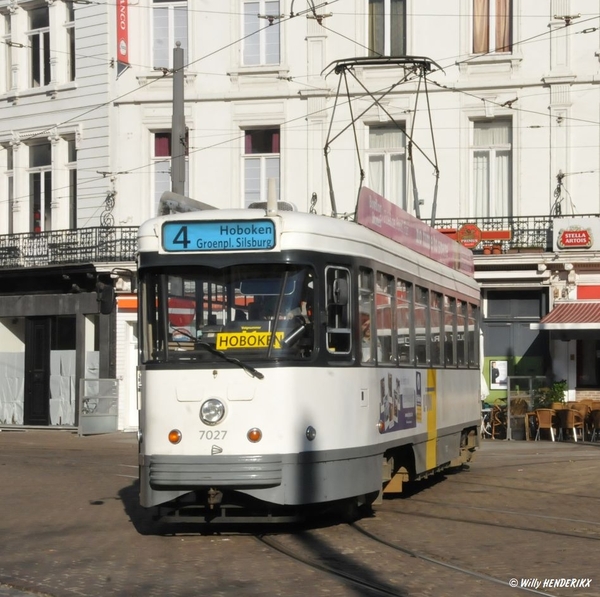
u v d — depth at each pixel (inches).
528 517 522.0
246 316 453.4
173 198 508.7
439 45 1200.2
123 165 1284.4
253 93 1240.8
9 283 1336.1
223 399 446.9
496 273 1164.5
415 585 363.9
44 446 1048.8
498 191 1200.2
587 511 543.8
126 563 413.4
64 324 1305.4
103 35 1289.4
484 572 385.4
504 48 1190.9
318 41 1225.4
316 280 459.5
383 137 1220.5
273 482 440.5
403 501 587.5
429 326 623.8
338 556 417.1
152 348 461.4
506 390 1171.9
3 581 385.4
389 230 555.5
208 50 1258.6
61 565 413.7
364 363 490.0
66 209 1333.7
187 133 1263.5
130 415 1262.3
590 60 1162.6
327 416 460.1
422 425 591.8
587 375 1164.5
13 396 1342.3
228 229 458.0
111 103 1285.7
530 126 1176.2
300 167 1229.7
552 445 1015.6
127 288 1259.2
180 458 447.5
